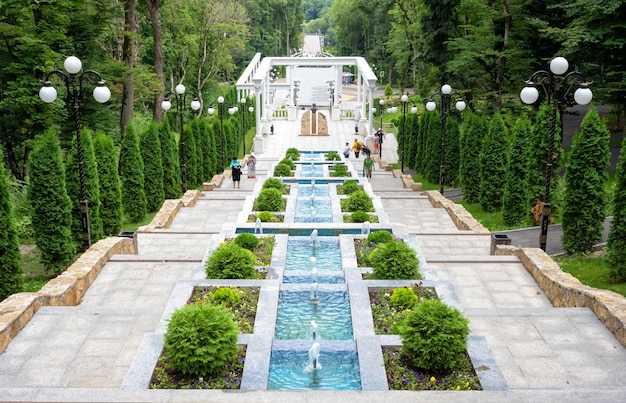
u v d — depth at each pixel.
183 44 47.22
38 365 7.29
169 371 6.75
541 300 10.11
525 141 17.20
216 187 23.86
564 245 13.59
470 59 28.34
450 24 32.72
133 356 7.54
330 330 8.32
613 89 22.95
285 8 94.12
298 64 46.34
